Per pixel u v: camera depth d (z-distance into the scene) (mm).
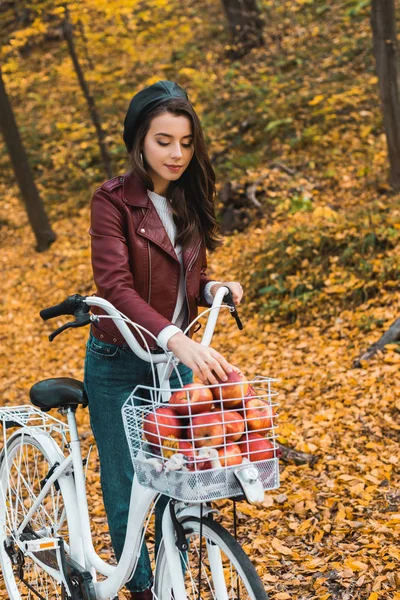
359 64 11766
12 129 10727
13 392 6613
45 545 2562
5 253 11133
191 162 2414
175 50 15016
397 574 3023
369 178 8711
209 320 2279
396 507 3641
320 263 7000
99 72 11594
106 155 11250
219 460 1916
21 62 17188
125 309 2223
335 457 4285
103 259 2336
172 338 2074
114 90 14516
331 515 3662
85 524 2605
